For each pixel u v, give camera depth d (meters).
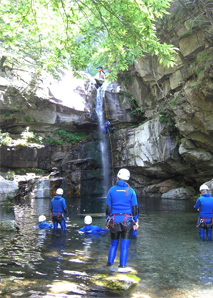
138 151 20.75
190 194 18.30
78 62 8.87
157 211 11.71
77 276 3.69
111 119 23.91
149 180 22.08
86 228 7.26
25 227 7.92
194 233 7.09
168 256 4.87
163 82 18.09
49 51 12.81
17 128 23.05
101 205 14.72
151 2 5.74
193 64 14.13
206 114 14.04
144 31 6.23
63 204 7.56
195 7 12.53
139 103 22.09
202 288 3.32
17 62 18.69
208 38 12.78
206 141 15.60
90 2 6.99
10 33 7.08
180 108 15.63
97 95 25.62
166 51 6.64
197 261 4.54
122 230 4.11
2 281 3.41
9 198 14.63
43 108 22.61
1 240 6.11
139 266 4.25
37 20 7.81
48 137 23.61
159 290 3.24
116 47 7.61
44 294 3.03
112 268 4.08
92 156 23.28
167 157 18.22
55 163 22.61
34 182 18.97
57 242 6.01
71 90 23.69
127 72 20.95
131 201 4.21
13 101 20.98
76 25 8.00
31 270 3.94
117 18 6.35
